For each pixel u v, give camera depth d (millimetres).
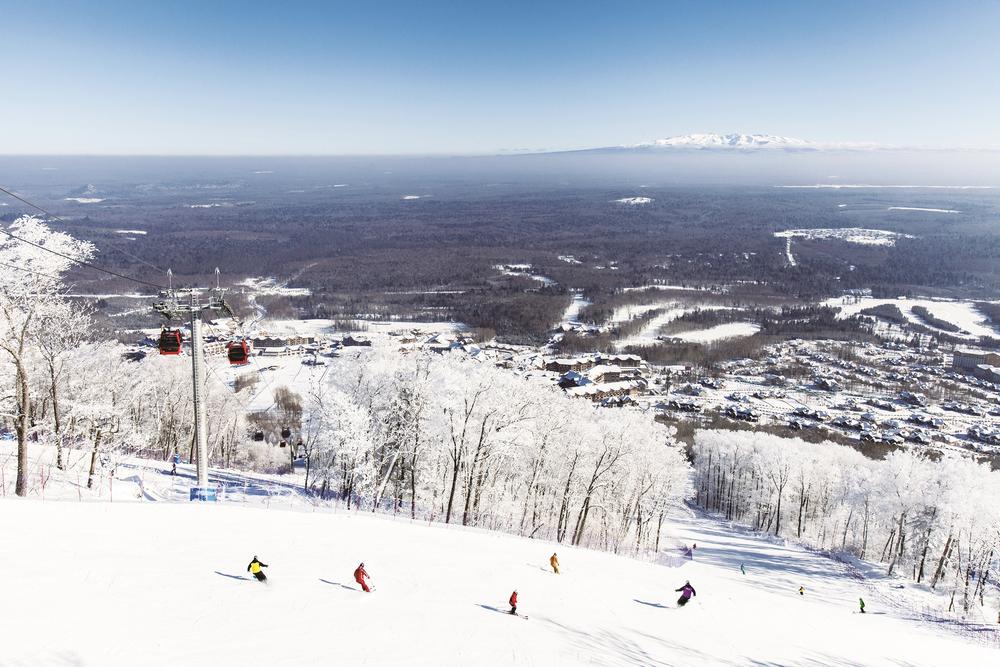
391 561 31578
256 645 19500
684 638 29641
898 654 38531
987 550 73062
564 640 24906
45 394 49500
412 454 63438
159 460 78438
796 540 101625
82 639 18016
